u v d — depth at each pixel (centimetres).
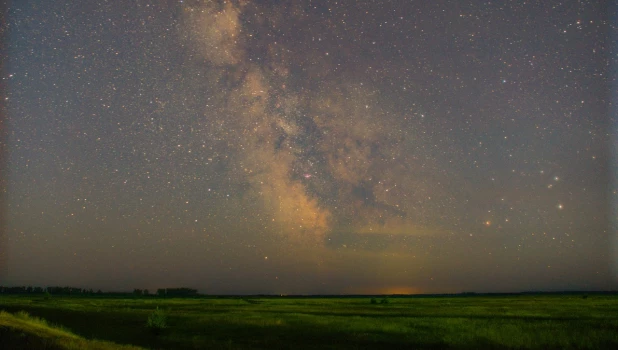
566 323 3916
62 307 6097
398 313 5431
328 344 2948
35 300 8925
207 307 6775
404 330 3497
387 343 2972
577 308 6225
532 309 6059
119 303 8019
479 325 3806
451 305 7719
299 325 3856
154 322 3538
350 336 3238
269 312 5544
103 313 5159
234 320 4288
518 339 2983
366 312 5647
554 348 2748
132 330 3712
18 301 7931
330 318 4547
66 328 3547
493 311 5703
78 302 8088
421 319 4422
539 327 3612
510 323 3959
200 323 4053
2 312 3064
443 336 3198
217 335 3356
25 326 2434
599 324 3822
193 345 2942
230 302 9262
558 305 7194
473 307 6838
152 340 3206
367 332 3422
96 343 2222
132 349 2166
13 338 2009
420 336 3203
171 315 4938
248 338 3203
